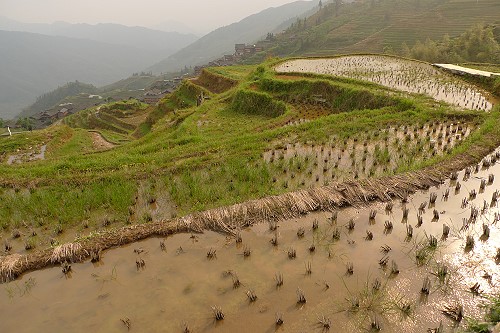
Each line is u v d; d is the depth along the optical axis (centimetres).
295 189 1048
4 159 2705
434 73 2816
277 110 2559
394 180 984
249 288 642
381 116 1692
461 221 817
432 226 805
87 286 682
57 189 1168
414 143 1377
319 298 606
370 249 737
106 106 8494
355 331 538
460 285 616
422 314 561
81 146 3350
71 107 13100
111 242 799
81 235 888
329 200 905
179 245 791
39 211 1014
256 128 2017
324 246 755
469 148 1191
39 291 678
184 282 672
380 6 15250
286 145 1473
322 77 2762
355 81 2486
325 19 17175
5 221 983
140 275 702
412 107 1809
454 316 549
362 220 848
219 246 779
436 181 993
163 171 1255
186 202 1028
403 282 633
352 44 12012
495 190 955
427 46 6556
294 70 3297
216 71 5122
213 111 2869
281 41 15988
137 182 1188
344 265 690
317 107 2452
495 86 2125
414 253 714
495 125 1380
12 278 719
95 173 1294
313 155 1327
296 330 547
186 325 556
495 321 515
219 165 1292
